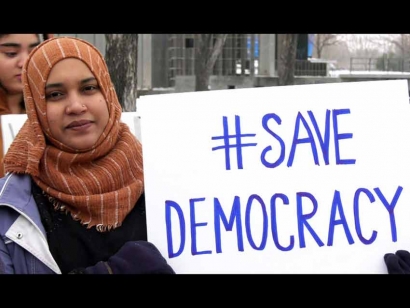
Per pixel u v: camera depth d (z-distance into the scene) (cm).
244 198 179
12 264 175
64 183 177
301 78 1823
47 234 178
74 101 174
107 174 181
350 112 182
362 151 180
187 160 181
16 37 279
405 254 172
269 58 1869
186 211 179
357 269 176
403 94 181
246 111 183
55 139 179
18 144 186
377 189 178
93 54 179
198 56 1435
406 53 2500
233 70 1861
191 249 178
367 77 1861
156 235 179
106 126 182
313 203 179
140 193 187
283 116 183
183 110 183
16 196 178
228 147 181
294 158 180
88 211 179
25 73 179
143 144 182
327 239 177
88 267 171
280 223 178
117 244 180
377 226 177
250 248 177
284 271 176
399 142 180
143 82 1814
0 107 286
